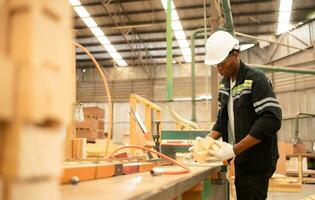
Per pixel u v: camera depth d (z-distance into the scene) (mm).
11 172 262
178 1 7230
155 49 9961
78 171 765
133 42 9508
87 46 9766
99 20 8281
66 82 315
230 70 1770
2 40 287
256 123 1538
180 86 10523
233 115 1768
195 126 3336
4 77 262
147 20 8344
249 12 7672
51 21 302
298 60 8344
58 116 295
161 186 647
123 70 11203
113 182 754
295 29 8438
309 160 7270
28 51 275
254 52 9406
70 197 491
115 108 11055
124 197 476
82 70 11445
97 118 5070
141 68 11070
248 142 1519
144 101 2943
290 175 6328
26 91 267
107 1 7508
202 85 10297
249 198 1670
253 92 1622
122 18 8227
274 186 4609
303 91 8367
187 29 8367
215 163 1721
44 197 293
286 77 8773
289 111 8672
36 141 279
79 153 1297
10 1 287
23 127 268
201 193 1491
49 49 294
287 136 8648
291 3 7168
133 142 2436
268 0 7145
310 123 8141
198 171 1138
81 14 7969
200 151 1598
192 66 4477
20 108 266
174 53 10078
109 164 944
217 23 3633
